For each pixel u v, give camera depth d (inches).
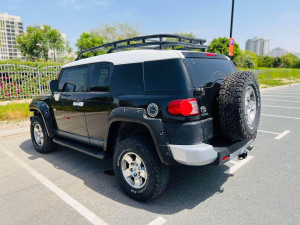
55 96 174.2
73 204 120.9
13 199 126.7
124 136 132.0
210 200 121.0
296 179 141.3
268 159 173.3
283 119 307.6
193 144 103.7
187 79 106.2
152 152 112.4
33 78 481.1
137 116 113.2
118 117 121.7
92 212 113.5
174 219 106.1
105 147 136.7
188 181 142.6
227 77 116.5
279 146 201.5
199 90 104.3
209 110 112.3
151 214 110.3
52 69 511.2
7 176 155.9
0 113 312.0
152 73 115.3
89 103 144.6
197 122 104.7
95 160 183.8
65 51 1647.4
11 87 454.3
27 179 150.9
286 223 101.3
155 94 111.8
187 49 161.5
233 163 167.6
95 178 151.3
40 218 109.7
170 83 108.5
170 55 111.7
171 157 105.5
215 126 115.3
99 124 140.2
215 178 145.6
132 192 121.7
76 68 161.2
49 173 159.9
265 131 249.3
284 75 1328.7
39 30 1549.0
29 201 124.5
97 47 169.5
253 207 113.7
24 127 271.6
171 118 105.2
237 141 124.1
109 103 131.3
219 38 1427.2
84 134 155.5
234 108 108.8
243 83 110.4
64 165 173.9
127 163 125.3
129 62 125.7
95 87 143.3
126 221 105.7
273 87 787.4
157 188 112.9
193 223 103.0
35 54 1569.9
